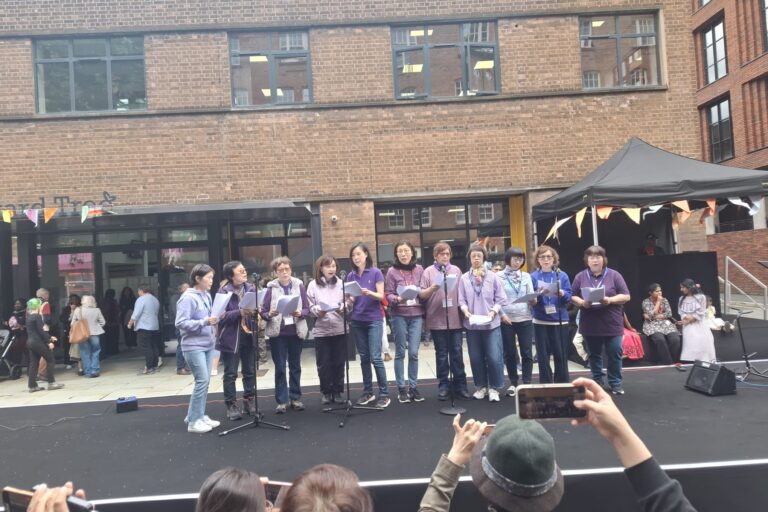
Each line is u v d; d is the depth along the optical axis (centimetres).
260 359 880
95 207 878
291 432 477
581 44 1012
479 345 566
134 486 369
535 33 997
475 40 1005
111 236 1054
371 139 982
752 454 365
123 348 1069
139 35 979
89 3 966
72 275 1048
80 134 958
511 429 148
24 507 163
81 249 1048
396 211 1043
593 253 567
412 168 984
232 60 989
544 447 141
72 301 984
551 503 142
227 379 530
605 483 335
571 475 336
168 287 1057
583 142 991
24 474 404
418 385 657
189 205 923
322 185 977
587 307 555
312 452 421
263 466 396
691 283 698
